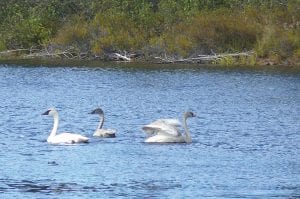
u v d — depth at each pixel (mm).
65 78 54562
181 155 29844
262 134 34344
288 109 41719
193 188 25359
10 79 54062
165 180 26281
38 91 48438
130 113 40469
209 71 58281
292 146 31766
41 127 36250
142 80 53594
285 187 25547
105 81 53031
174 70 59000
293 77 55062
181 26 66812
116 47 66688
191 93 47625
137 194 24703
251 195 24672
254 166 28234
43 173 27078
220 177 26656
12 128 35844
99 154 29953
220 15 67000
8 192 24859
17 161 28797
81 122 37844
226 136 33844
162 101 44531
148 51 65812
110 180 26266
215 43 65375
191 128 35875
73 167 27891
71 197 24375
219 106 42719
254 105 43031
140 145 31688
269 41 64250
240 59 63781
